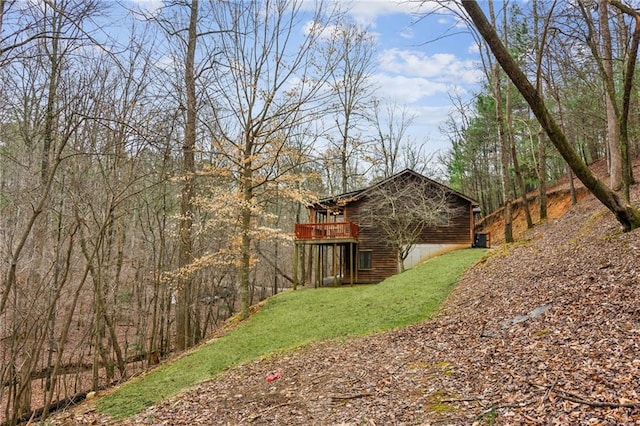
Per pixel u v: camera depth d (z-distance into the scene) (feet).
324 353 29.84
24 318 24.49
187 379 30.55
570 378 15.03
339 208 75.00
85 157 32.30
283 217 98.58
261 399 22.66
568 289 25.76
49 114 27.73
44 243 31.58
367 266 74.74
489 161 120.26
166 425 21.45
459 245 73.10
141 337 54.08
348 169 98.48
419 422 15.07
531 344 19.89
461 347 23.27
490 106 93.86
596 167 82.12
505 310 27.63
